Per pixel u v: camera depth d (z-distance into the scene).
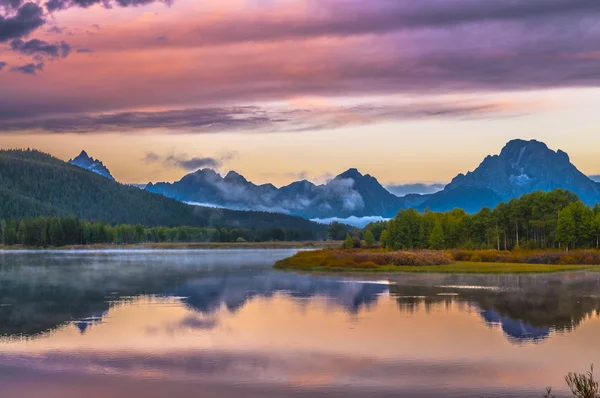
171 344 42.31
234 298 66.69
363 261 114.19
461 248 156.38
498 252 134.12
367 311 56.25
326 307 58.97
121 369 35.72
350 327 48.28
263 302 63.16
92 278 96.25
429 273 98.88
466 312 55.25
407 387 32.25
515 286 76.81
